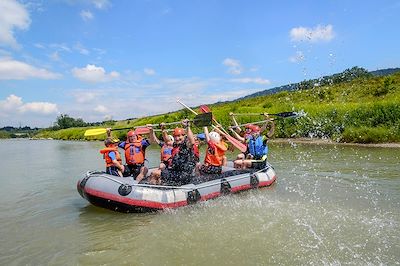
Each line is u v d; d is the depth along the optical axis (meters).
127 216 7.05
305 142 19.98
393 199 7.64
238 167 9.54
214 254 5.14
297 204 7.41
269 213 6.84
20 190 10.17
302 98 32.12
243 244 5.44
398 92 26.77
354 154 14.23
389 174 10.12
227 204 7.48
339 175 10.28
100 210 7.61
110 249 5.49
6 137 115.38
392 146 16.16
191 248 5.37
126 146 8.36
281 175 10.59
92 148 28.08
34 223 6.99
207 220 6.56
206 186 7.73
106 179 7.39
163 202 7.13
